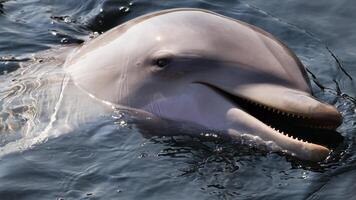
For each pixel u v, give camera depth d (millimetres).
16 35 13125
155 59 9734
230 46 9586
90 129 9914
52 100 10484
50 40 12984
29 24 13555
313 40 12695
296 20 13320
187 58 9586
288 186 8625
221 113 9367
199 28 9812
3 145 9836
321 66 11812
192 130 9539
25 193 8750
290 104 8992
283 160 8938
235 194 8547
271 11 13633
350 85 11211
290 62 9578
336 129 9539
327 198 8422
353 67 11820
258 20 13328
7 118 10367
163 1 13953
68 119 10141
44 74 11164
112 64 10211
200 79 9539
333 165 8875
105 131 9828
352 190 8516
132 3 13945
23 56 12336
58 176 9039
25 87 11008
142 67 9883
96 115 10055
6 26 13445
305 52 12328
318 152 8812
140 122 9844
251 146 9156
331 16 13438
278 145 8984
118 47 10273
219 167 8992
